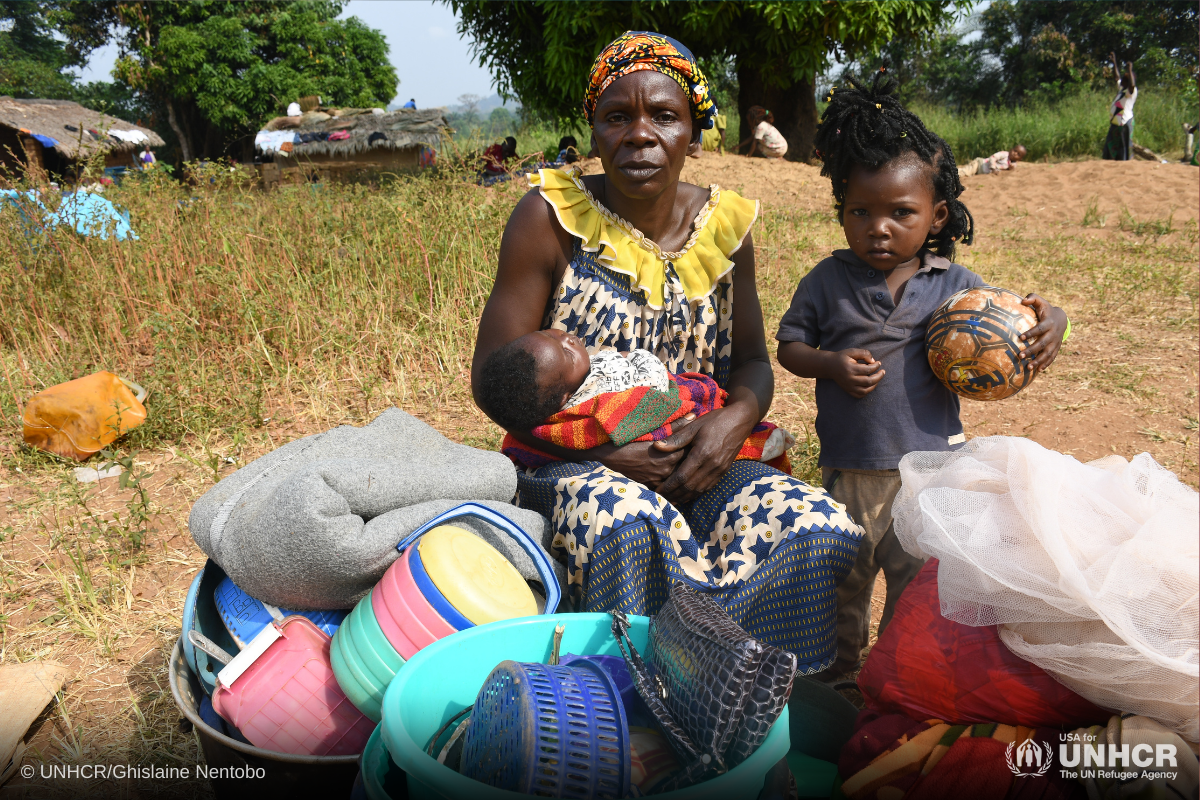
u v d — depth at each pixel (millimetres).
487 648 1721
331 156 16656
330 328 5180
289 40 30625
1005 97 32094
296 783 1716
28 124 20234
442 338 5309
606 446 2248
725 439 2227
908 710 1744
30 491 3727
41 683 2316
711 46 14758
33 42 39281
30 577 2979
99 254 5961
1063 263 8188
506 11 14070
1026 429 4367
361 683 1743
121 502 3564
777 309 6020
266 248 6238
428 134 16312
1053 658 1561
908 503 1952
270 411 4523
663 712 1570
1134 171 12359
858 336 2340
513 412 2230
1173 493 1650
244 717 1780
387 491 1929
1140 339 5910
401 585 1771
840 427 2375
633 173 2242
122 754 2133
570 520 2068
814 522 2033
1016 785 1562
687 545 2094
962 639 1695
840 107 2254
